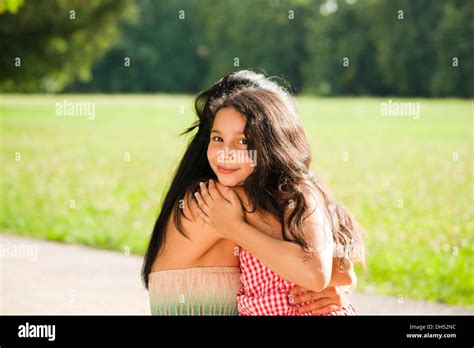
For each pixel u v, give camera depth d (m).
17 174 17.70
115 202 13.91
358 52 56.41
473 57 48.47
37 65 36.59
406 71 52.19
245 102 3.40
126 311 6.78
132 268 8.83
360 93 57.38
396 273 8.49
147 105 39.66
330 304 3.49
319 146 22.14
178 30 67.06
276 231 3.37
